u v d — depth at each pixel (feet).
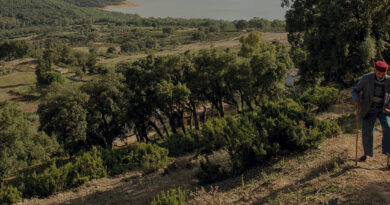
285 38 509.76
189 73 97.66
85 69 361.51
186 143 51.47
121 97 90.02
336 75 94.84
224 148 29.55
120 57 527.40
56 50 404.57
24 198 39.11
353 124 31.22
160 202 20.79
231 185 24.34
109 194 33.37
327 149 25.17
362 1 75.51
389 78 16.56
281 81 100.73
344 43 76.07
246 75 96.43
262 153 26.30
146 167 41.96
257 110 39.27
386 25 75.31
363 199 14.99
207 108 156.25
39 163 84.84
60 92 85.56
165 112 97.71
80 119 84.02
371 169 18.16
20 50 453.17
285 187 19.97
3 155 66.44
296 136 26.68
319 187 17.79
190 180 29.94
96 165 44.57
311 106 50.19
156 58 103.60
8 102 80.28
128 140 128.47
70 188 40.78
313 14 88.74
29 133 76.69
